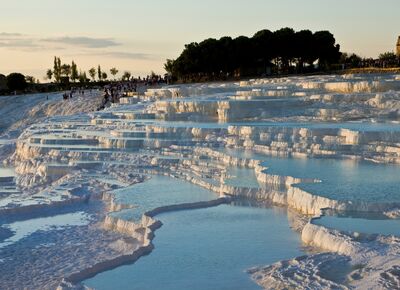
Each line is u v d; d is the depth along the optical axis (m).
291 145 26.56
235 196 20.88
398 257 12.44
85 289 13.14
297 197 18.55
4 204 23.73
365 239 13.96
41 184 29.00
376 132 25.23
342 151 24.94
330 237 14.26
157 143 31.61
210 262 14.50
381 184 18.78
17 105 80.38
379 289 11.12
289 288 12.05
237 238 16.30
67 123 44.72
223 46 79.69
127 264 14.65
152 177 26.02
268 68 84.19
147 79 83.12
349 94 36.00
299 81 49.44
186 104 40.81
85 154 31.53
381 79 42.31
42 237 18.89
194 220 18.42
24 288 14.59
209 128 31.75
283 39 78.94
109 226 19.38
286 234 16.36
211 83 69.94
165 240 16.47
